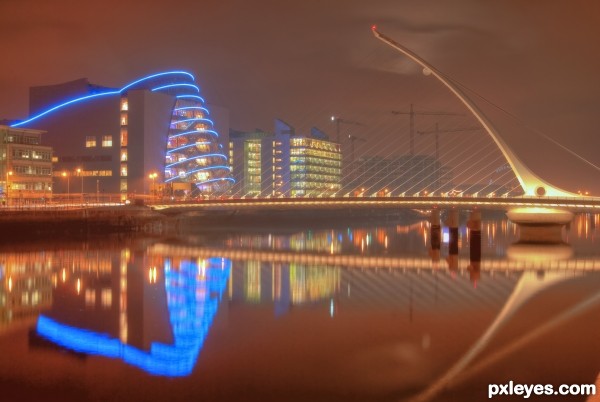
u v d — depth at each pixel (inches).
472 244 3245.6
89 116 5816.9
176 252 3065.9
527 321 1411.2
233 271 2319.1
